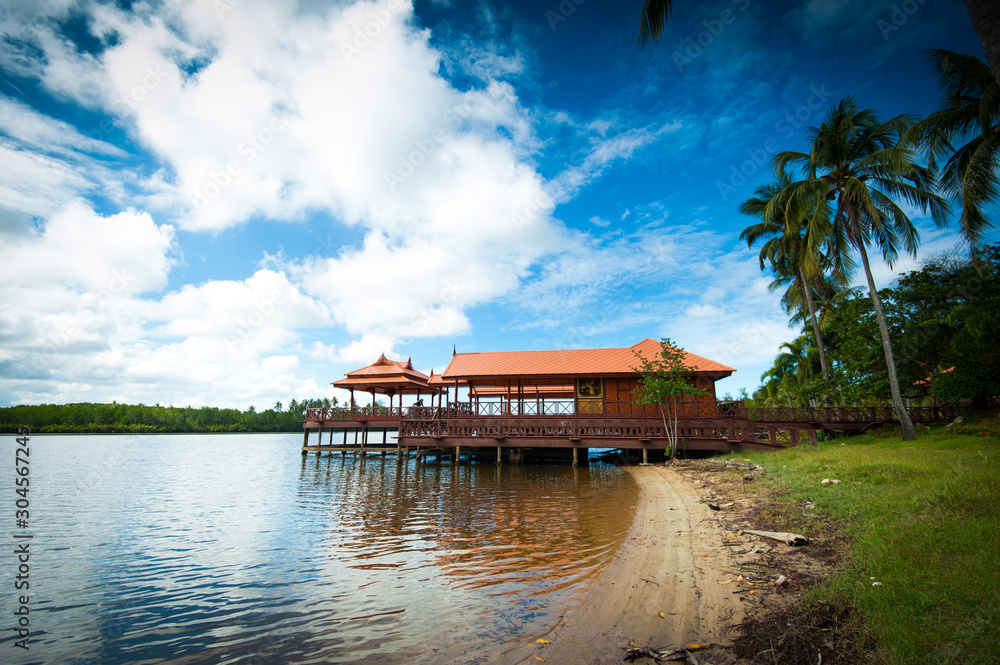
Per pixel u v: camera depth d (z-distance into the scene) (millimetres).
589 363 29406
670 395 23906
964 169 17562
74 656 5633
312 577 8406
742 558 7590
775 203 24438
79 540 11531
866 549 6250
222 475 26219
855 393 24625
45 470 29828
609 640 5312
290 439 100812
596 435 24969
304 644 5738
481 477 22844
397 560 9266
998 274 20453
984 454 11875
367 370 34625
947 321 21906
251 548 10562
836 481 10945
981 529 5770
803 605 5324
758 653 4574
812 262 22328
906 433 19297
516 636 5617
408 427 27562
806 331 31797
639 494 15414
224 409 97438
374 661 5199
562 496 16188
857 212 21516
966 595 4391
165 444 73000
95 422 71250
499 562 8820
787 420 24812
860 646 4238
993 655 3529
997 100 15430
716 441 23172
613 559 8453
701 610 5832
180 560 9703
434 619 6297
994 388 19438
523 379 29562
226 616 6738
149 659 5535
